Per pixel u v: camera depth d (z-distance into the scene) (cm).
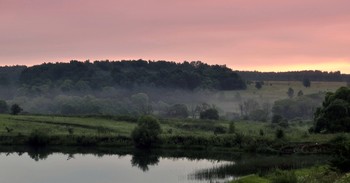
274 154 11469
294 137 12406
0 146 12712
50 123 15225
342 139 11094
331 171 6762
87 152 11981
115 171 9238
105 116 17075
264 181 6662
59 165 9981
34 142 12925
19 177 8631
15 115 16550
